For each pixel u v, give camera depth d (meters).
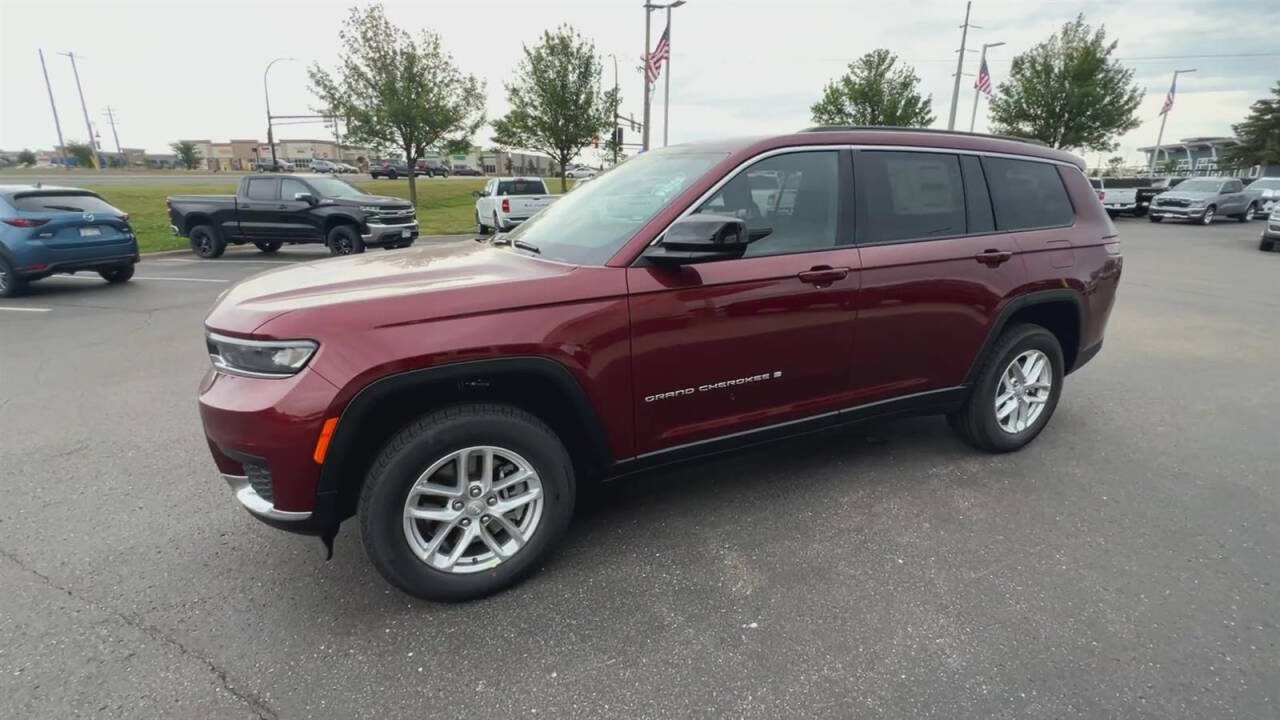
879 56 28.45
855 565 2.97
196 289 10.62
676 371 2.94
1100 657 2.39
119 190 28.03
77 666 2.36
